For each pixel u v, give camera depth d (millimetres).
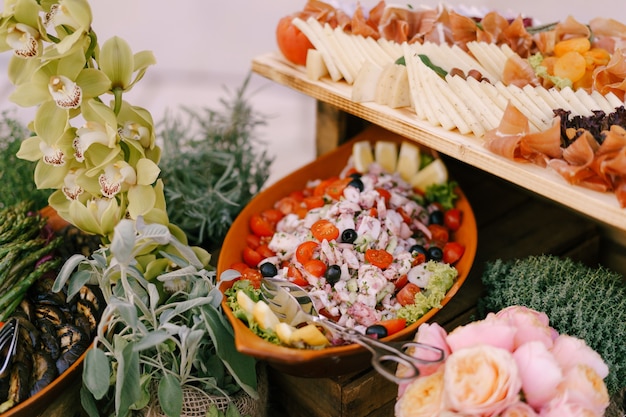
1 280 1236
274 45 3584
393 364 1232
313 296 1207
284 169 2791
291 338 1050
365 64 1395
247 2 3926
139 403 1120
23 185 1518
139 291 1188
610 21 1494
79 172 1221
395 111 1374
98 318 1238
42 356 1143
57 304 1260
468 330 988
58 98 1131
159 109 3119
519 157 1164
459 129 1262
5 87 3172
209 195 1569
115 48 1167
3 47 1151
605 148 1061
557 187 1092
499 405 893
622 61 1290
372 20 1621
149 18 3781
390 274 1240
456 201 1501
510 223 1609
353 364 1101
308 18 1620
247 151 1733
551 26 1569
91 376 1040
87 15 1122
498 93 1318
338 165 1642
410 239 1372
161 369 1178
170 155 1657
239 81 3404
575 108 1255
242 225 1412
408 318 1179
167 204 1558
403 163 1568
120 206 1229
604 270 1334
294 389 1324
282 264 1340
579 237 1566
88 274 1146
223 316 1143
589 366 944
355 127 1774
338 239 1298
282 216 1472
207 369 1176
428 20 1574
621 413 1208
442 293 1210
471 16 1619
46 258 1314
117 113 1205
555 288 1233
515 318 1029
